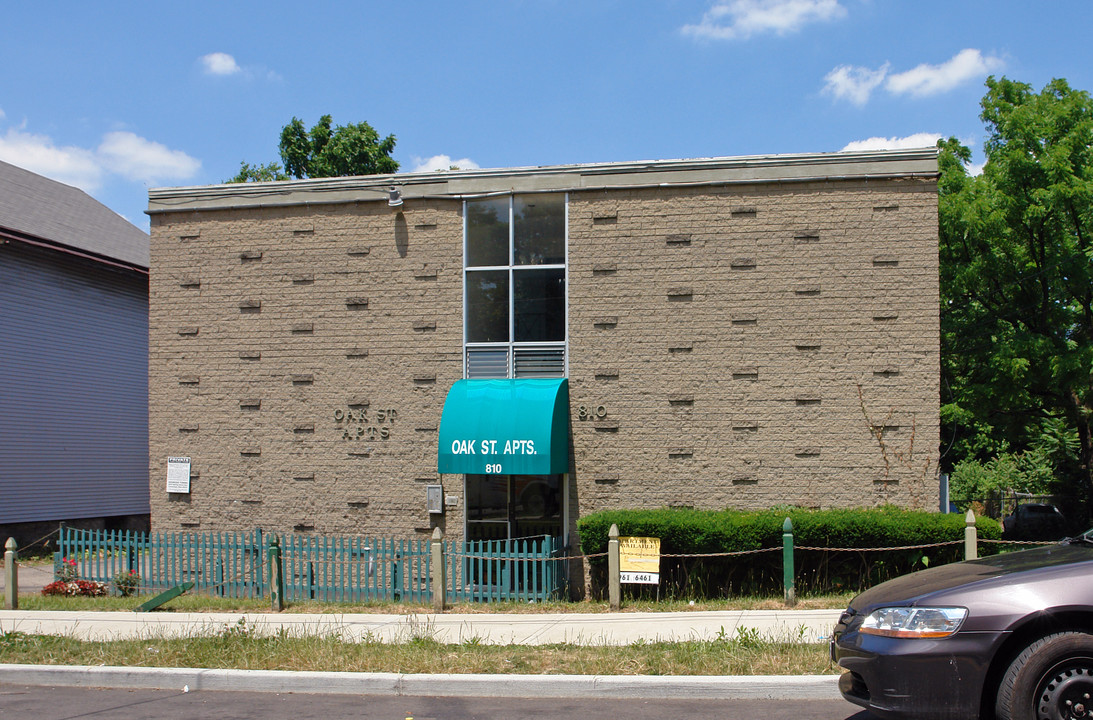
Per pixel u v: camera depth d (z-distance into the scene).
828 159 12.91
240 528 14.02
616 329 13.25
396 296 13.88
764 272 12.98
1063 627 5.30
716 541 11.62
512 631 9.70
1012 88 23.16
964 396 21.16
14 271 20.36
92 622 10.73
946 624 5.43
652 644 8.73
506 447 12.42
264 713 7.03
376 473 13.74
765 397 12.87
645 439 13.09
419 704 7.27
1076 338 22.69
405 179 13.91
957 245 22.42
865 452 12.59
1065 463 29.38
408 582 13.54
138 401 24.11
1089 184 20.33
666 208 13.26
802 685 7.27
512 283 13.63
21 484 20.28
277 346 14.14
